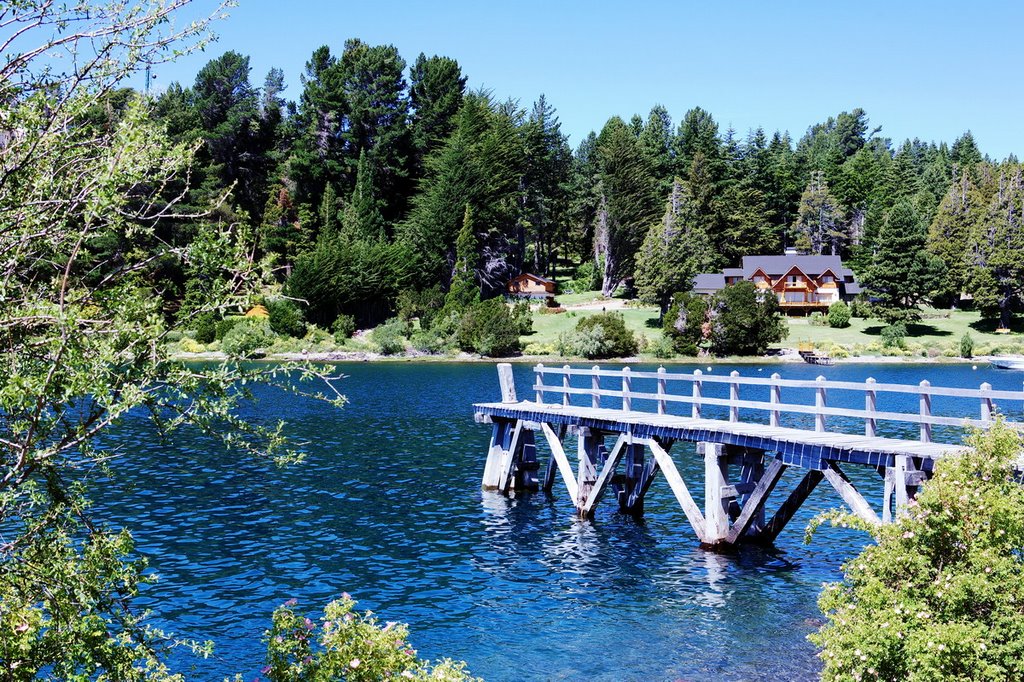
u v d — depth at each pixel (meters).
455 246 112.38
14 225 6.34
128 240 7.03
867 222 134.12
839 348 87.06
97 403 6.32
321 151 121.88
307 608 16.08
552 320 104.94
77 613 6.86
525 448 27.41
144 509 23.84
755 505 18.95
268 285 7.15
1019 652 8.60
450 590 17.22
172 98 81.38
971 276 102.94
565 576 18.06
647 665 13.45
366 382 65.88
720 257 128.75
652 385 66.50
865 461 15.44
